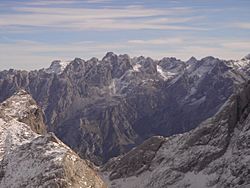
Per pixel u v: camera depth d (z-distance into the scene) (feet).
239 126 465.88
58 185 276.62
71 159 298.97
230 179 414.62
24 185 291.99
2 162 337.52
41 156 311.27
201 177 442.09
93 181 290.97
